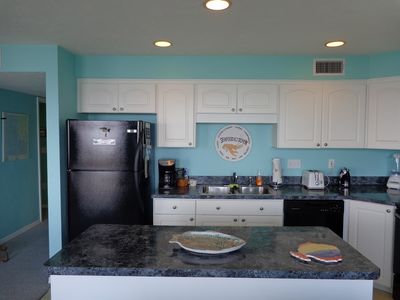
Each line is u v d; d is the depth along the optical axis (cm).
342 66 328
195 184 353
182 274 129
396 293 262
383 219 273
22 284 290
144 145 300
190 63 333
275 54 325
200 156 365
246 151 364
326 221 297
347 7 207
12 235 421
